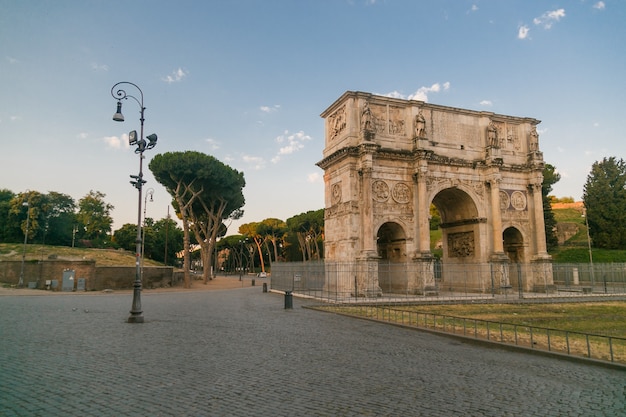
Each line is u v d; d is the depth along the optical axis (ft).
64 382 42.39
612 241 299.79
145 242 430.20
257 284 297.33
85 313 103.91
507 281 178.91
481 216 186.50
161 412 34.19
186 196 276.82
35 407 34.91
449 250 206.28
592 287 191.21
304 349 62.08
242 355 56.80
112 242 429.79
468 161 186.19
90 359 52.80
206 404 36.37
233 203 294.87
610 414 35.68
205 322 90.12
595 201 314.55
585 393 41.86
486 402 38.32
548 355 60.29
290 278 204.54
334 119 185.78
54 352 56.54
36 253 278.46
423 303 143.13
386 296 163.22
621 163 315.78
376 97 177.06
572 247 313.73
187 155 249.96
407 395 40.01
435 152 182.70
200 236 288.92
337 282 157.07
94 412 33.96
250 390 40.73
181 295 185.16
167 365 50.26
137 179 95.96
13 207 331.36
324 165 188.44
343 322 95.45
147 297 169.99
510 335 79.41
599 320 103.86
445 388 42.73
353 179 169.07
